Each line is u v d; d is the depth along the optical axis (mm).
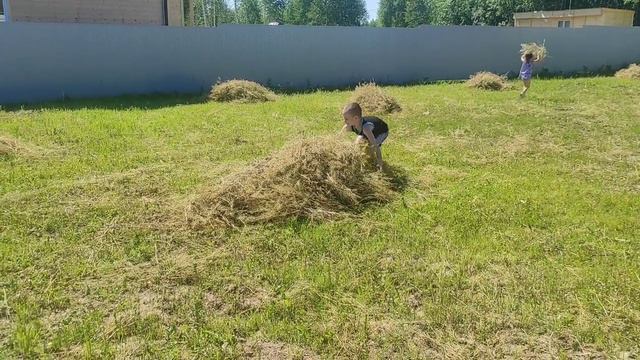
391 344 3240
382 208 5445
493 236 4781
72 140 8133
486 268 4191
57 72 14383
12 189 5805
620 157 7918
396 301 3684
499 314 3533
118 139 8289
